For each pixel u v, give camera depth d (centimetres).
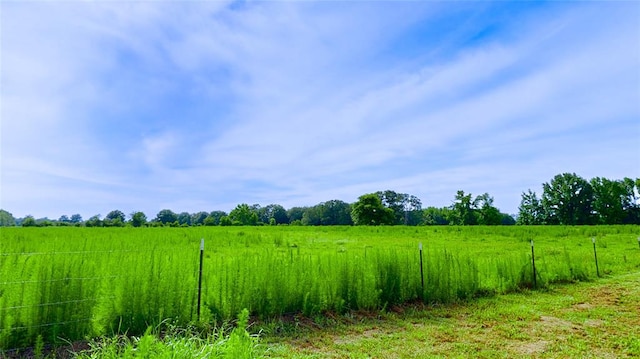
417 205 10050
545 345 549
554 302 830
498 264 1034
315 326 629
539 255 1417
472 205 6831
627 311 753
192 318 579
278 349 512
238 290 635
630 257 1509
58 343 485
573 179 6888
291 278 691
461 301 834
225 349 333
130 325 531
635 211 6481
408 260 845
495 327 639
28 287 488
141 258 595
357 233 3378
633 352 517
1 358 445
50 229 2667
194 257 701
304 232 3500
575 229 3259
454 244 2106
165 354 314
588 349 532
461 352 516
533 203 7444
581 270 1123
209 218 8362
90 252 627
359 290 742
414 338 577
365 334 597
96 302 523
